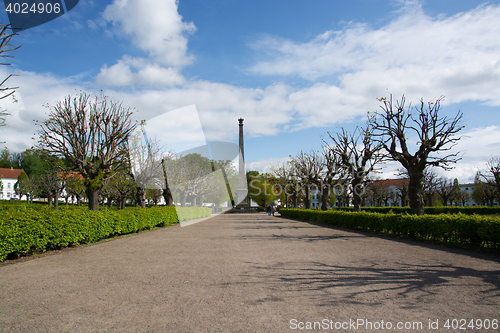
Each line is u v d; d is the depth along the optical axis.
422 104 15.31
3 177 61.72
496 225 8.72
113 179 18.41
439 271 6.48
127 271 6.58
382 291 5.09
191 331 3.56
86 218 10.64
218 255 8.55
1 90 8.22
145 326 3.70
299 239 12.33
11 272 6.50
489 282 5.60
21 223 7.97
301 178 32.75
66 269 6.78
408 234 12.84
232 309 4.28
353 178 22.06
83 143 16.02
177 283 5.61
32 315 4.05
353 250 9.38
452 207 31.08
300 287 5.34
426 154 15.10
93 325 3.73
